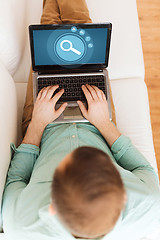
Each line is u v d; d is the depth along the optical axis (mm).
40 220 800
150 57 1889
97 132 1139
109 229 576
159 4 1998
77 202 525
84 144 1037
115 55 1407
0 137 938
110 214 537
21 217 838
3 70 1085
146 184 901
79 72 1196
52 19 1348
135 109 1327
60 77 1176
